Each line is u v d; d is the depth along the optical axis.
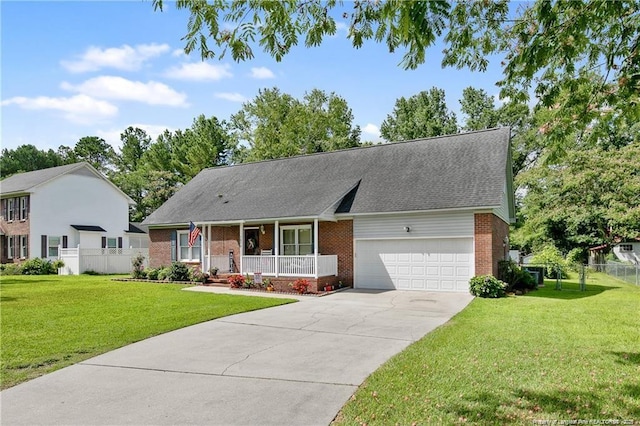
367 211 17.61
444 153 19.59
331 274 18.19
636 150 26.83
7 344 8.30
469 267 16.27
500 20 6.18
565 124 6.85
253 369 6.72
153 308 12.60
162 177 47.19
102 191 35.91
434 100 46.34
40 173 35.25
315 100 44.00
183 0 4.87
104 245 35.72
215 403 5.36
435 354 7.27
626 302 14.05
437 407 5.04
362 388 5.73
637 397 5.32
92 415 5.05
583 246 34.66
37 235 31.47
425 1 4.15
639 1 5.56
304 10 5.41
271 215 18.39
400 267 17.58
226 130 49.84
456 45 6.49
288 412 5.05
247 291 17.42
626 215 26.16
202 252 21.14
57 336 8.98
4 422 4.89
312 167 22.91
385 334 9.14
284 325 10.16
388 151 21.53
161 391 5.80
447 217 16.62
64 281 22.58
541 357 7.08
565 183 28.98
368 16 5.45
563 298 15.19
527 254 39.56
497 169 17.14
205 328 9.82
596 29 6.10
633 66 5.92
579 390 5.55
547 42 5.48
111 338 8.77
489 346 7.83
